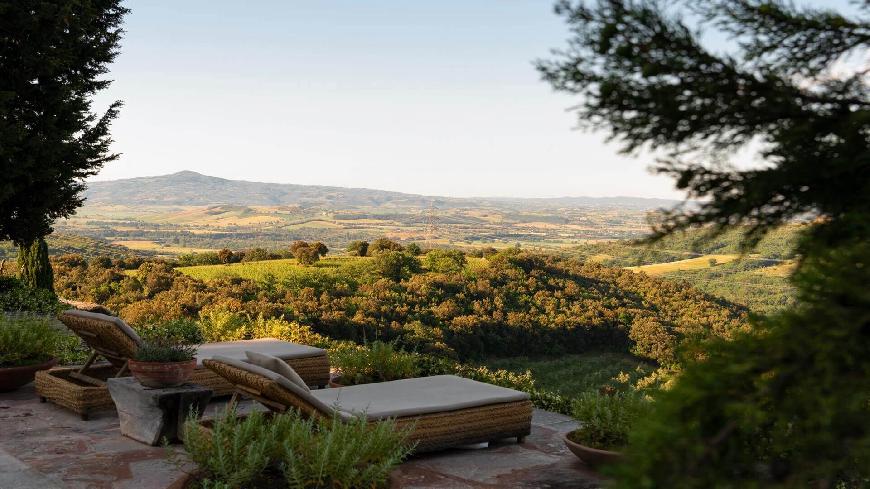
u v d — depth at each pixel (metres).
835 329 1.33
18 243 15.50
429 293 52.91
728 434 1.33
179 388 5.19
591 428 4.90
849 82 1.67
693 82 1.63
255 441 3.54
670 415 1.37
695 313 47.75
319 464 3.31
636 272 56.09
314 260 56.69
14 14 13.56
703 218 1.67
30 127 14.40
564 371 47.28
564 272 57.72
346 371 6.98
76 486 4.17
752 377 1.39
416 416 4.77
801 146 1.66
